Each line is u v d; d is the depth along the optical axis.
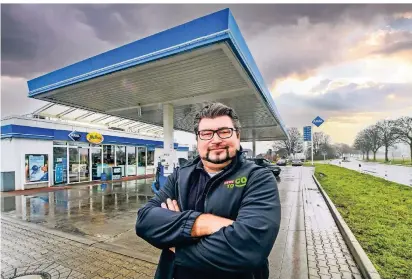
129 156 17.28
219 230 1.01
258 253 0.95
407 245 3.59
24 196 9.35
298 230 4.88
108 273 3.15
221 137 1.19
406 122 37.00
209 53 5.35
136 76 6.59
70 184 12.98
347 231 4.26
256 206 1.04
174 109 11.17
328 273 3.09
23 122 11.39
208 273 1.04
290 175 18.45
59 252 3.82
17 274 3.16
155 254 3.71
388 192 8.23
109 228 5.11
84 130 14.05
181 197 1.25
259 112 11.70
